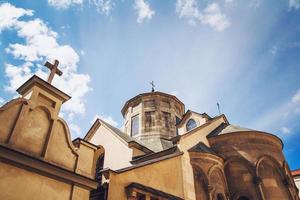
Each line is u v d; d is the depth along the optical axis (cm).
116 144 1873
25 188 725
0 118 765
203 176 1563
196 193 1466
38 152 819
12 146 752
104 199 959
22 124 811
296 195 1827
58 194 798
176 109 3167
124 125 3164
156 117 2903
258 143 1894
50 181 799
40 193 754
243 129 2036
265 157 1833
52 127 896
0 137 738
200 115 2502
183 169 1474
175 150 1581
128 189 1051
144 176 1193
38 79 928
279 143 2019
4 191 677
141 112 2984
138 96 3144
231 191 1675
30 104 862
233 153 1838
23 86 954
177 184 1372
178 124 2723
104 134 2039
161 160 1362
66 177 843
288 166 1944
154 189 1178
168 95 3155
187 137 1727
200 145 1812
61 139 915
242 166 1778
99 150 1962
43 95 931
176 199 1250
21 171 740
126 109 3247
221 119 2375
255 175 1706
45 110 915
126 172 1105
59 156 875
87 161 960
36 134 841
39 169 780
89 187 899
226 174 1758
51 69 1052
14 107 819
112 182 1012
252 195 1642
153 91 3428
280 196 1675
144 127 2833
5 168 709
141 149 1808
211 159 1658
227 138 1936
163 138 2589
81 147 973
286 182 1770
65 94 998
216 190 1555
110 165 1800
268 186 1691
